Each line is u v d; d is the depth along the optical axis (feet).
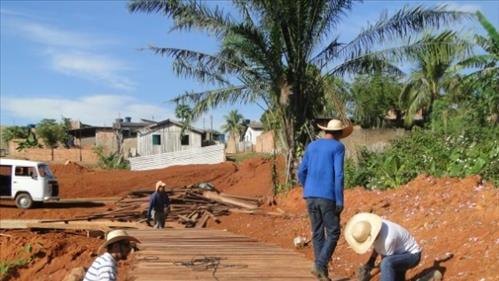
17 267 46.42
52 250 48.29
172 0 59.36
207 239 43.16
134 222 58.34
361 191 46.19
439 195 36.94
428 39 58.65
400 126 150.00
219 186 102.06
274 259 34.14
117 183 110.83
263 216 51.65
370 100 140.56
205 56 62.90
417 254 23.04
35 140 188.85
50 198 83.97
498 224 27.55
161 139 196.03
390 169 49.78
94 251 47.21
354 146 78.79
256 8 59.00
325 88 62.28
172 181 109.40
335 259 31.89
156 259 34.17
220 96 63.77
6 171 93.09
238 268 31.53
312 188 27.04
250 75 63.00
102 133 215.92
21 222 63.72
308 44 60.85
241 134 257.96
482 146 47.52
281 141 62.75
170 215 59.31
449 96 88.02
